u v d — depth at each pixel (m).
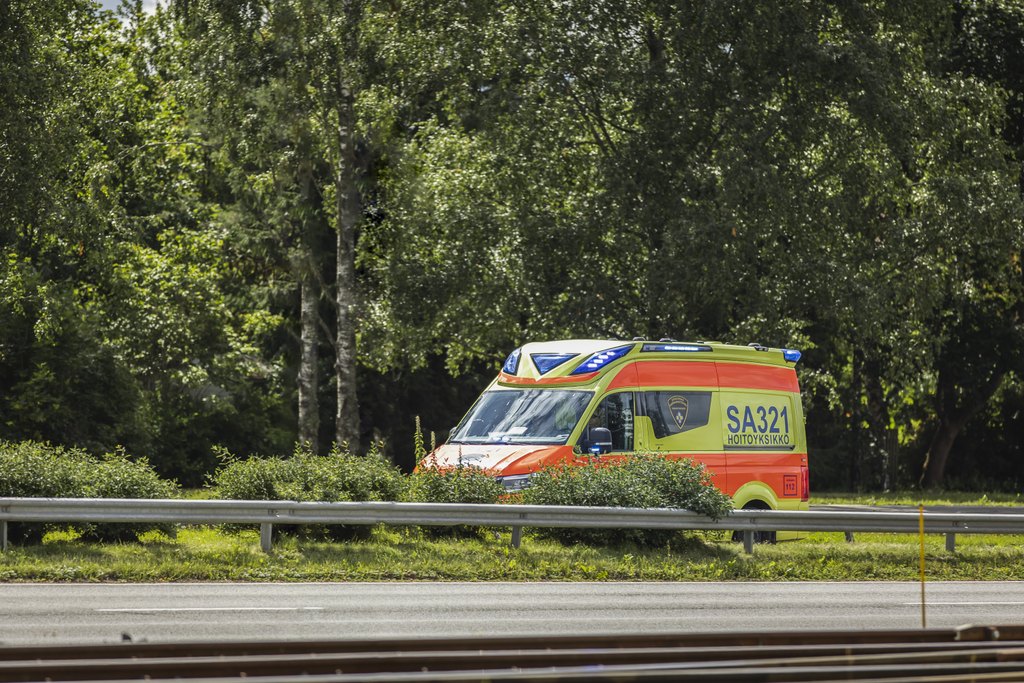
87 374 88.25
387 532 43.19
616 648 13.13
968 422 132.12
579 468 42.97
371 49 88.88
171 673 11.47
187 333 102.81
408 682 10.95
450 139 102.25
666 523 42.00
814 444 137.62
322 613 28.70
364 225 102.44
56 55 84.31
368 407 129.25
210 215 120.88
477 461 44.25
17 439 83.75
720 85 87.81
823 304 88.19
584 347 46.53
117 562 35.19
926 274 92.94
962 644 13.40
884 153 90.12
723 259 84.38
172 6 90.56
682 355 47.00
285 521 38.56
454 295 94.94
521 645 12.93
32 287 85.06
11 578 33.50
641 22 90.81
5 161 81.31
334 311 119.62
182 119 114.88
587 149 95.62
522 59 88.69
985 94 96.12
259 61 87.94
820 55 85.69
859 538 50.28
